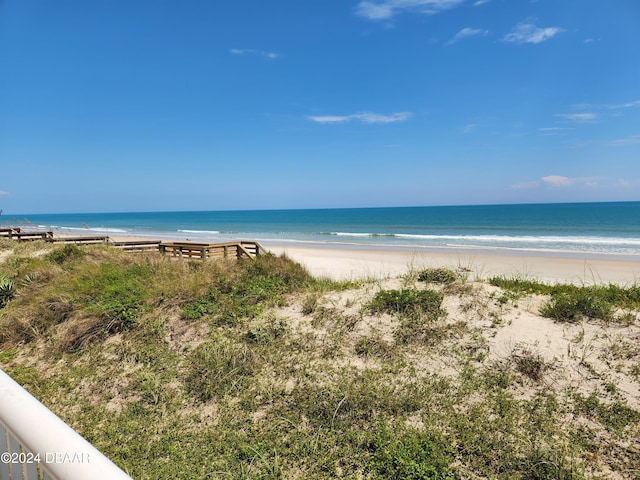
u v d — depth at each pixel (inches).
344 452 148.7
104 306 271.3
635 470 132.8
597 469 134.7
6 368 235.0
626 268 720.3
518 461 138.6
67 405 195.3
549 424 156.8
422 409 170.6
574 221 2448.3
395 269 681.0
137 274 352.2
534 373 185.2
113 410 189.0
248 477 138.0
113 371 219.3
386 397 177.3
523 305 250.4
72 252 486.0
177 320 264.1
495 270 695.7
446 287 278.8
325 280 354.6
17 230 756.0
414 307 246.7
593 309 227.0
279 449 151.9
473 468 138.3
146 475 142.6
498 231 1825.8
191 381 201.3
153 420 177.6
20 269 428.1
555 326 220.1
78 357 238.1
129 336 250.7
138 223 3801.7
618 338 202.4
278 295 299.7
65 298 295.6
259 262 382.0
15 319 280.7
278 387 192.7
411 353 211.9
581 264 775.1
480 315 237.0
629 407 160.7
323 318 252.2
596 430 152.1
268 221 3804.1
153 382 205.2
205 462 147.8
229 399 187.6
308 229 2375.7
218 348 227.5
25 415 52.5
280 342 231.3
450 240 1411.2
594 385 175.3
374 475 136.6
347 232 2014.0
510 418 160.1
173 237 1828.2
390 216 4023.1
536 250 1026.1
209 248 527.5
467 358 202.7
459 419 161.8
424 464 137.1
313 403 176.9
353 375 198.2
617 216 2910.9
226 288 313.3
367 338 225.1
